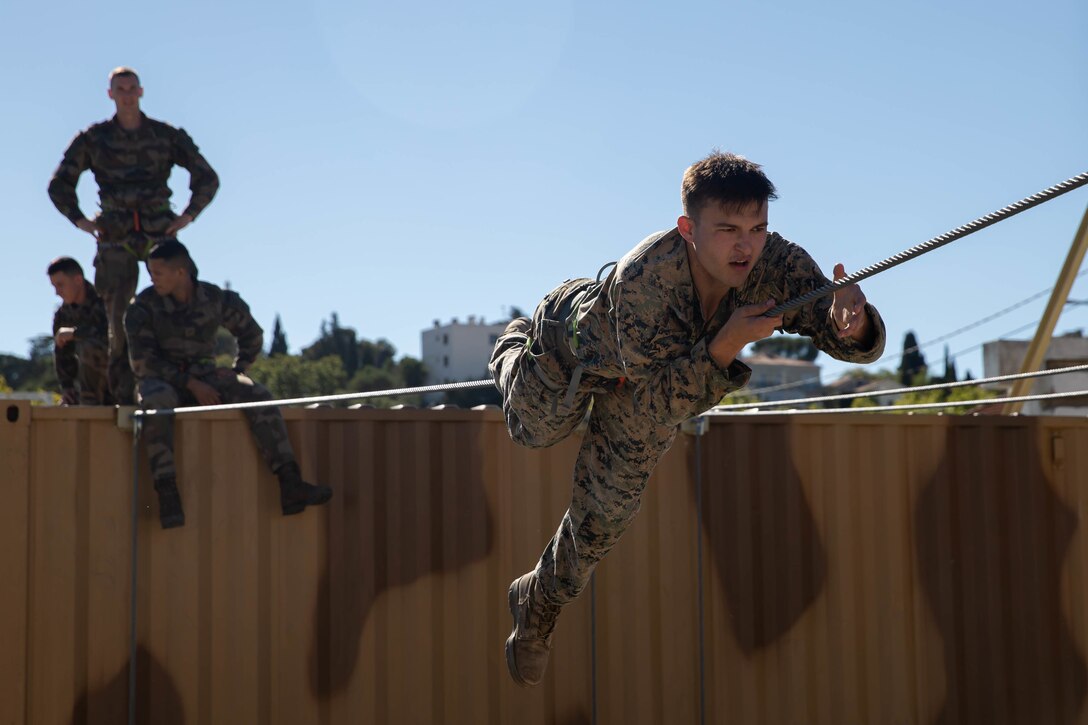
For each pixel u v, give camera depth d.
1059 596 7.41
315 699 6.30
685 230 2.71
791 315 2.85
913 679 7.13
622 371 3.01
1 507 5.95
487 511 6.64
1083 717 7.35
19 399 6.01
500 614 6.59
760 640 6.95
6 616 5.91
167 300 6.50
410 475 6.56
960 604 7.26
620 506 3.25
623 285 2.79
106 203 6.97
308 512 6.39
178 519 6.09
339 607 6.38
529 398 3.28
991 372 17.92
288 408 6.46
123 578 6.10
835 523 7.13
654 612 6.82
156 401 6.18
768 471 7.08
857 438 7.23
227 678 6.18
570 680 6.66
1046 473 7.48
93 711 6.00
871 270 2.37
